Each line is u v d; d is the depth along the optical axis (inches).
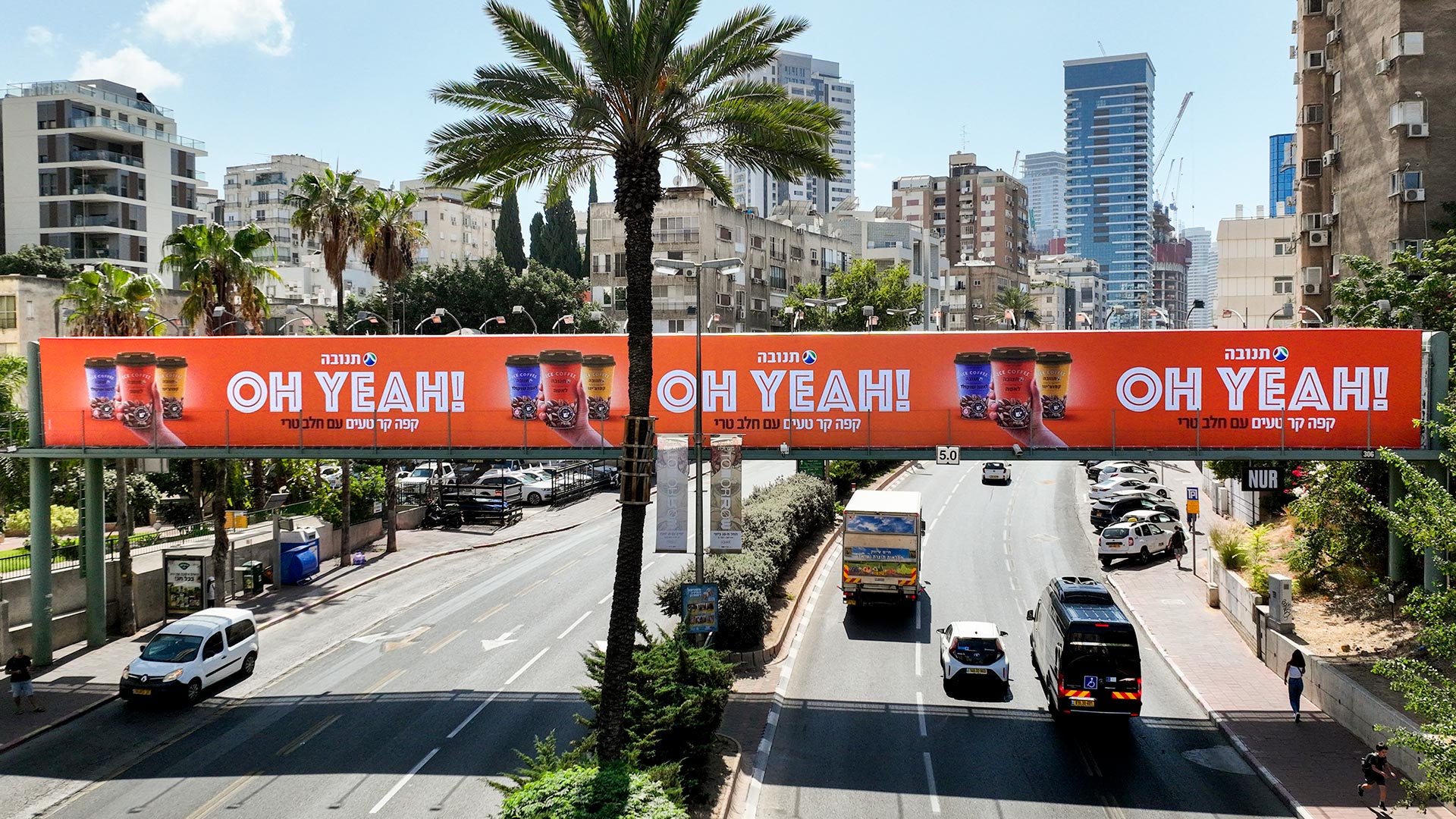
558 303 3447.3
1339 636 1237.7
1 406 1780.3
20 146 3865.7
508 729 1063.6
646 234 884.6
